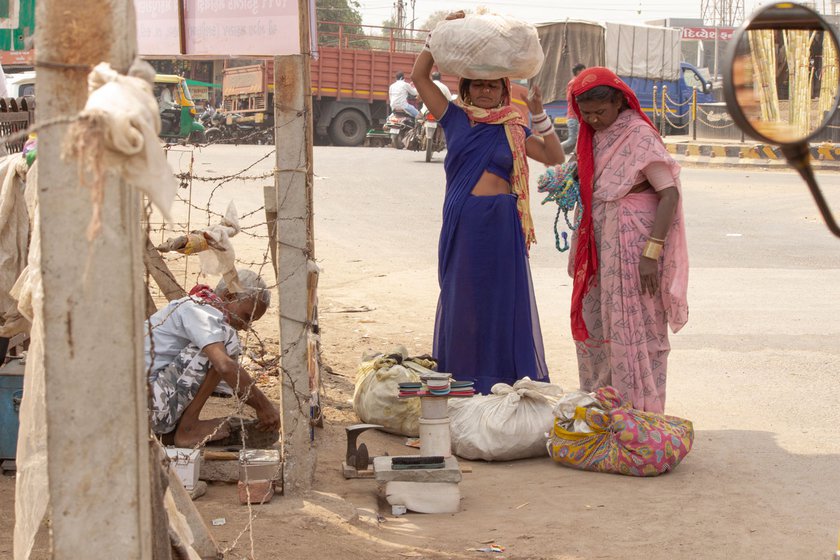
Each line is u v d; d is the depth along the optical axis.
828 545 3.87
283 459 4.37
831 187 18.14
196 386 4.67
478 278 5.56
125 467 2.04
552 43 28.39
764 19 1.51
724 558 3.74
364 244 12.22
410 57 30.11
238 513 4.09
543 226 13.70
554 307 9.06
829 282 10.14
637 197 5.27
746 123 1.52
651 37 30.20
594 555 3.76
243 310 4.79
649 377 5.30
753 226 13.89
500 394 5.31
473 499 4.51
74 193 1.96
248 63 30.00
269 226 4.72
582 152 5.39
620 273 5.27
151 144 1.77
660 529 4.05
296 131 4.23
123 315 2.01
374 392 5.56
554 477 4.83
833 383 6.60
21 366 4.58
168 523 2.53
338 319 8.50
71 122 1.73
